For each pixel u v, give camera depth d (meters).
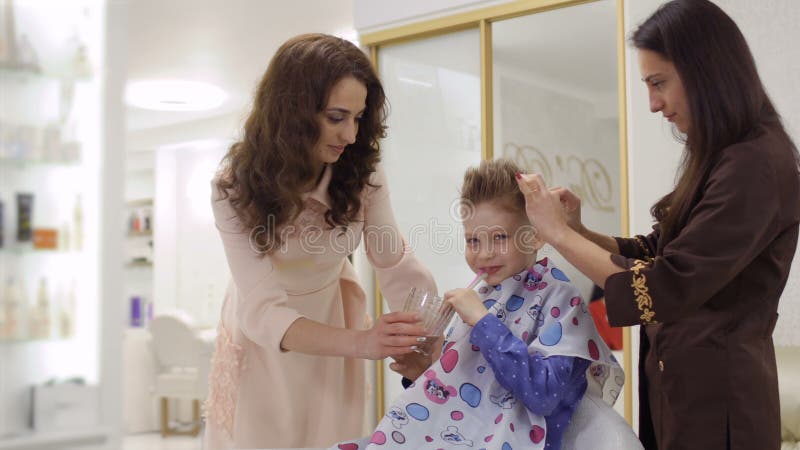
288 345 1.42
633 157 2.46
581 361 1.17
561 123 4.12
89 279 0.99
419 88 3.12
